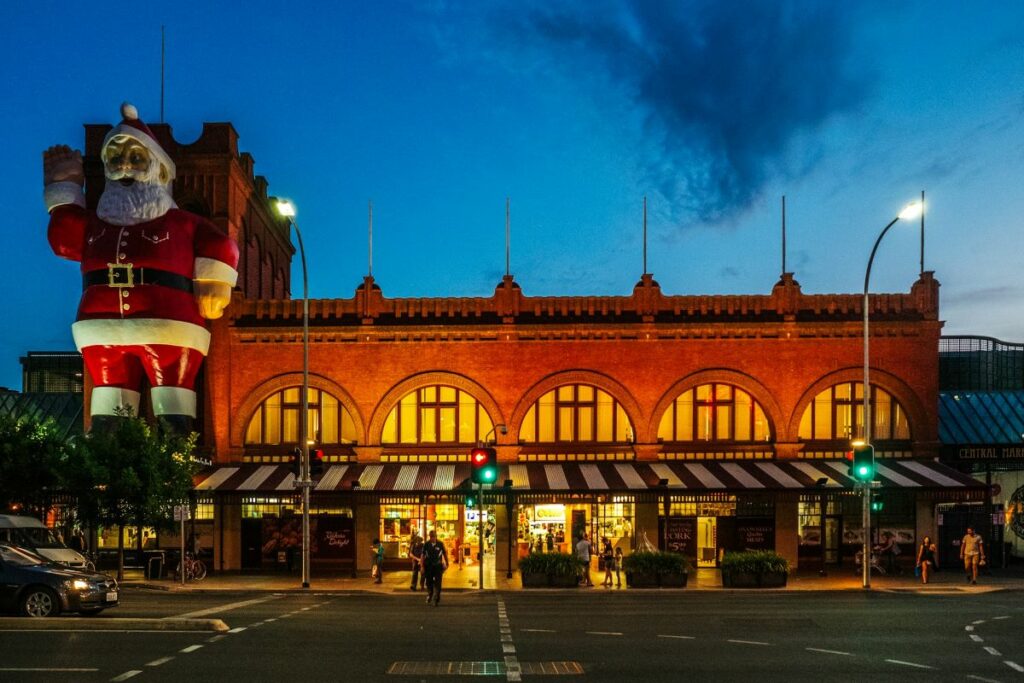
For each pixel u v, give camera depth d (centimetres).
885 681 1310
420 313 3634
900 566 3459
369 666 1389
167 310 3375
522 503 3294
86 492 2959
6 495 3145
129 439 3045
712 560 3419
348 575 3312
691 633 1781
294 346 3619
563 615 2088
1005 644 1655
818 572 3356
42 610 1856
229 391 3600
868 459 2775
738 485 3238
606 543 2934
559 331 3594
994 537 3616
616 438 3594
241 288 3697
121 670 1334
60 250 3525
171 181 3575
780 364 3575
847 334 3569
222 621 1844
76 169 3547
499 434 3562
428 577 2331
